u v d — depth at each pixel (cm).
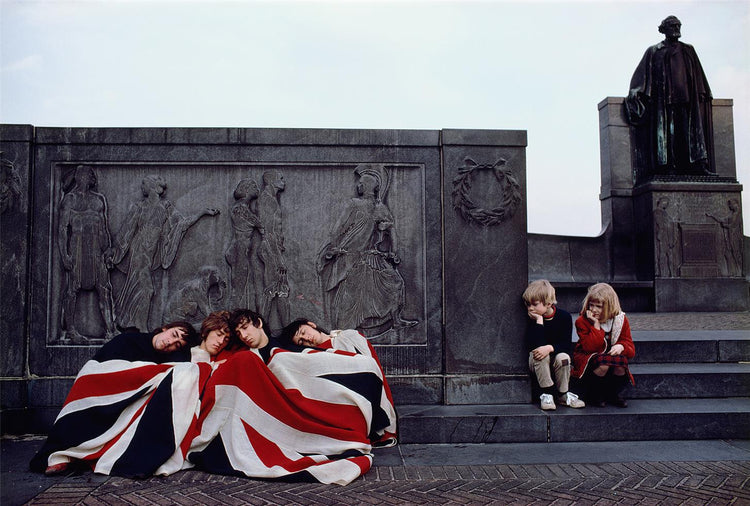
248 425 399
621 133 1162
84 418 399
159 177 522
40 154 514
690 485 363
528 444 463
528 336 509
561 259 1130
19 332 498
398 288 523
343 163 530
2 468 391
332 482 365
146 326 508
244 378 409
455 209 522
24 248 503
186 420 395
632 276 1138
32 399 495
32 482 362
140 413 402
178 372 407
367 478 377
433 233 526
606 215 1177
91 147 518
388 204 530
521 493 349
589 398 511
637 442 469
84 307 511
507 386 512
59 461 380
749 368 579
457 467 401
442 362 519
